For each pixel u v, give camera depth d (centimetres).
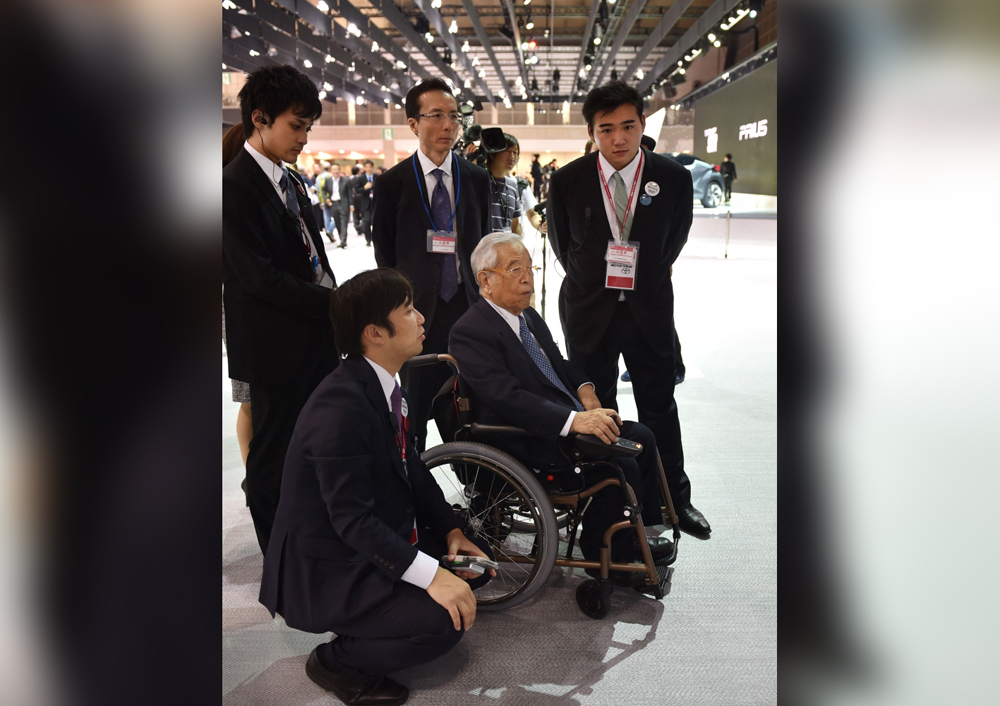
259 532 206
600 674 165
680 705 154
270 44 1144
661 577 199
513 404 188
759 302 676
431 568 151
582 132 2206
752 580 205
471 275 254
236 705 156
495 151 300
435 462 191
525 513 204
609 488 191
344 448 148
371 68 1641
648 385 239
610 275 226
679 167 230
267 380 193
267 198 187
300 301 188
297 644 180
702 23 1180
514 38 1417
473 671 167
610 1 1105
